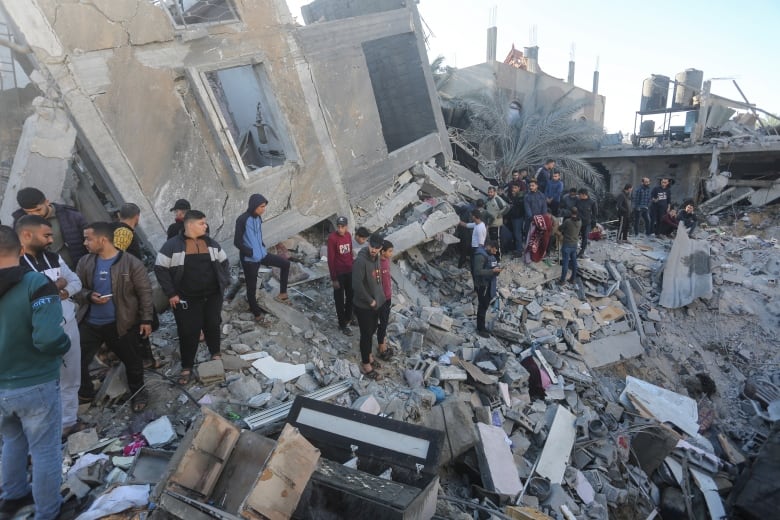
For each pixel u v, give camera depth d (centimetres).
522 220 1223
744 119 2066
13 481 374
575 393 896
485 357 842
